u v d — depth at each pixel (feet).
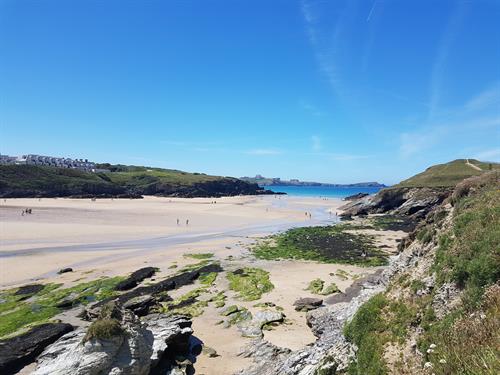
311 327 96.07
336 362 56.70
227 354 84.79
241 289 132.26
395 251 199.21
